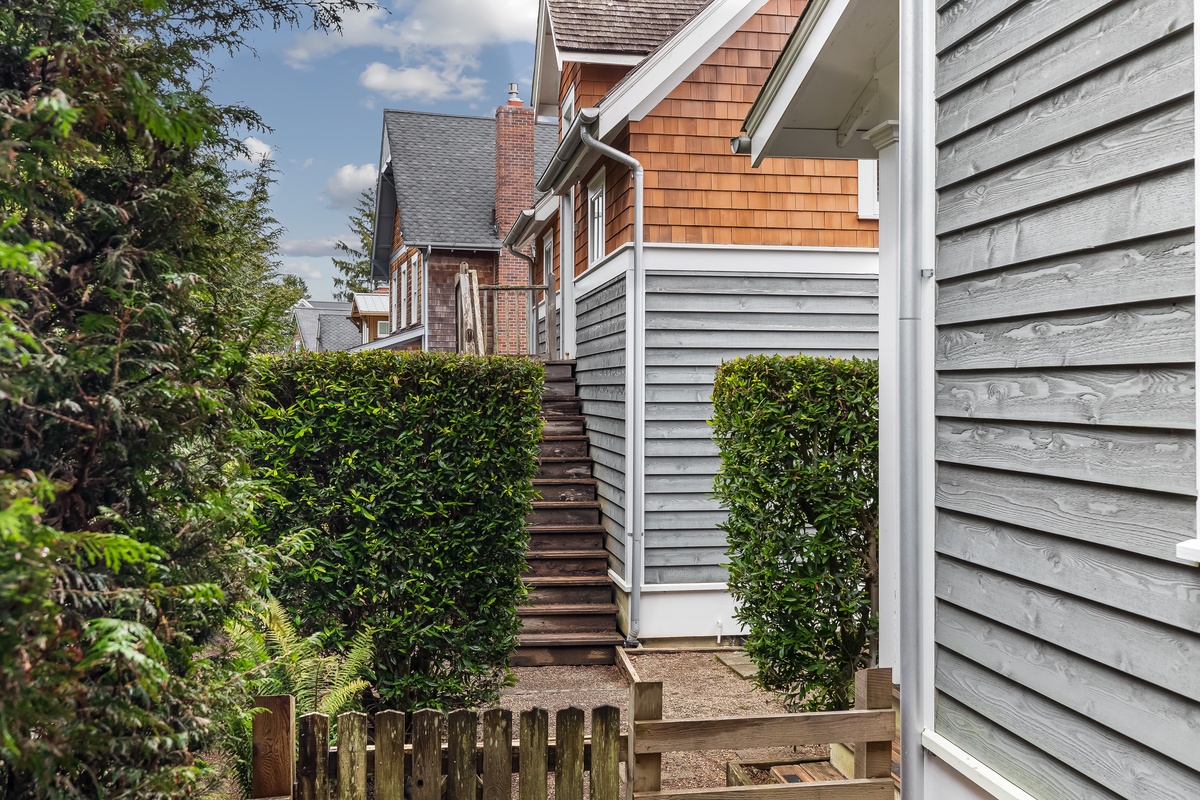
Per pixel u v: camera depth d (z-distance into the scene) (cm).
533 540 929
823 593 533
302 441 525
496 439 548
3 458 196
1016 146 277
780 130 558
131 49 219
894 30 468
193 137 208
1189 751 213
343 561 528
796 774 454
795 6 868
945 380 314
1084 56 248
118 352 201
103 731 192
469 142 2312
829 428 552
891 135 481
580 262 1155
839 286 865
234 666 256
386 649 529
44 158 194
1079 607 250
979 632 295
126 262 208
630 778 328
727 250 852
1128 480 232
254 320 237
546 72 1260
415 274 2152
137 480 216
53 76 200
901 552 328
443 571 537
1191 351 213
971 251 300
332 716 442
